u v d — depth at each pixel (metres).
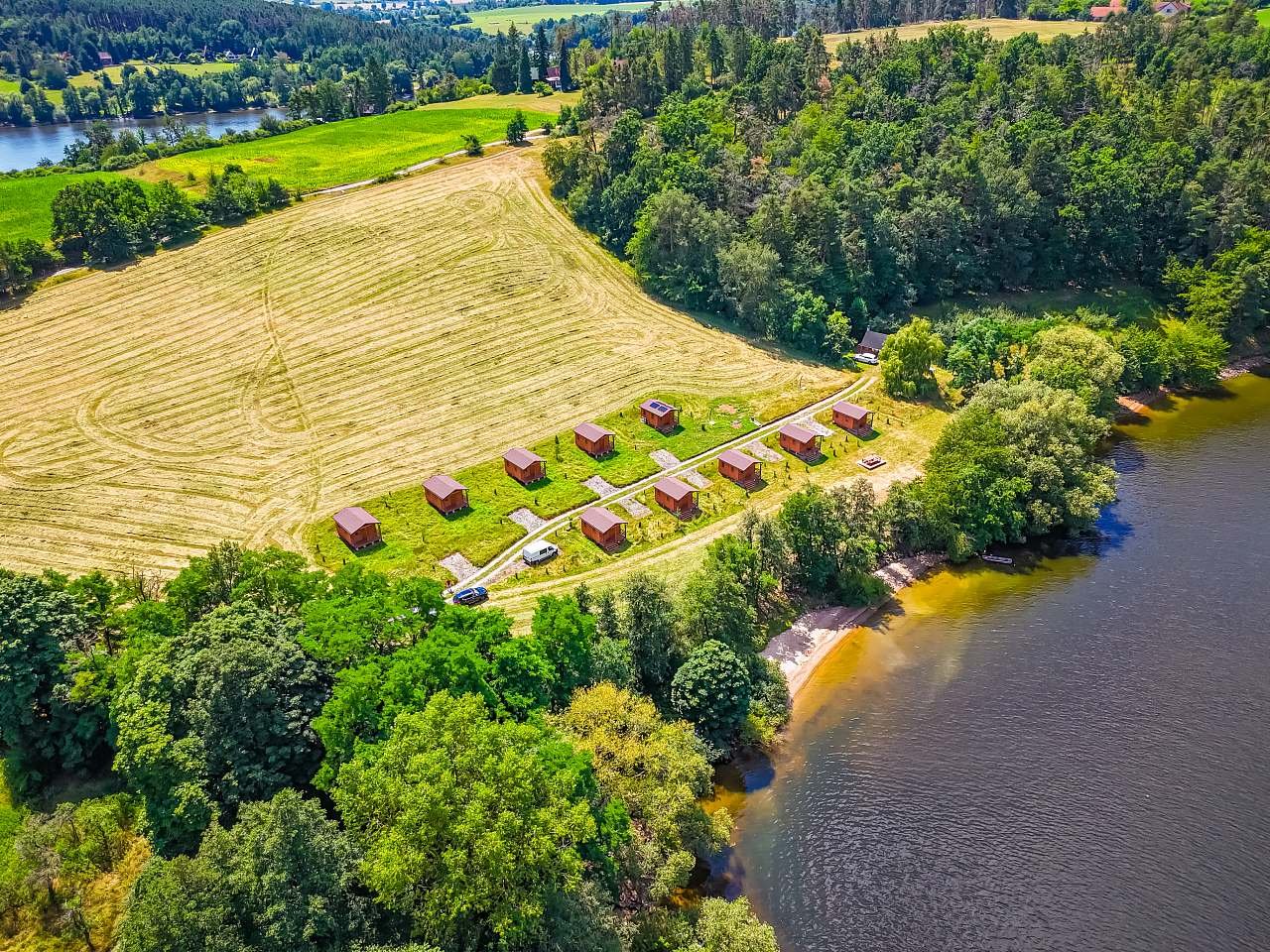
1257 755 66.81
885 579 87.06
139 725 50.00
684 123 159.75
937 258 138.00
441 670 54.25
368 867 43.03
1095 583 85.88
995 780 65.50
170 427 104.00
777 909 56.81
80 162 191.38
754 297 130.75
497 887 43.28
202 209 145.00
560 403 113.62
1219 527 93.38
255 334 121.94
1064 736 69.06
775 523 84.25
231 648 52.31
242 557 67.31
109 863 52.47
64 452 98.88
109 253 131.50
